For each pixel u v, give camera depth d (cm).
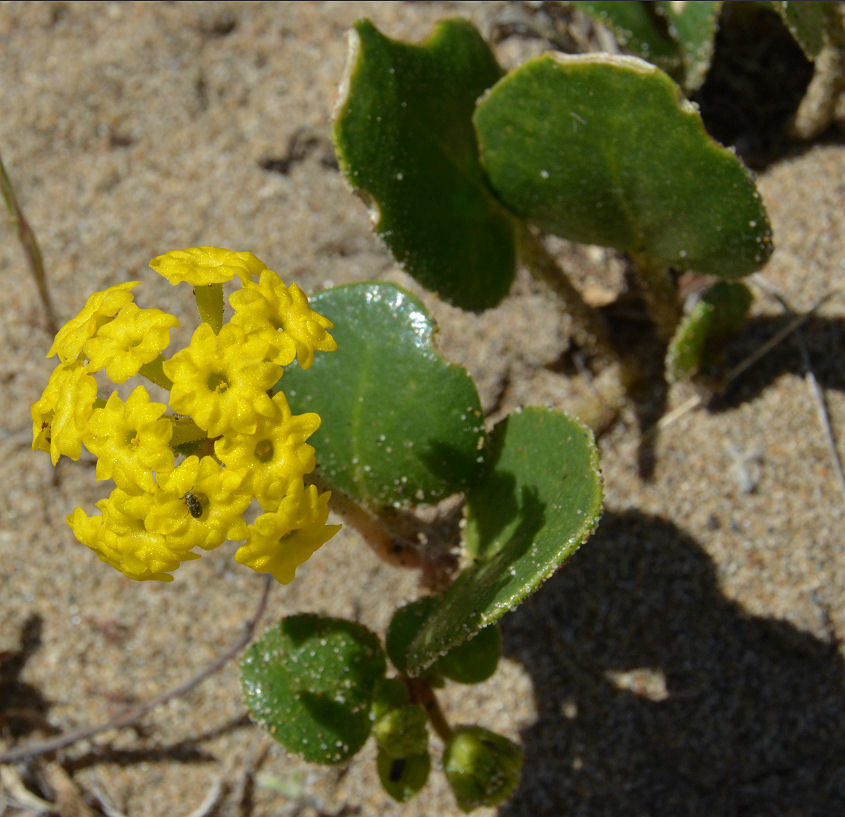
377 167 23
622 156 23
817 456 26
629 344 27
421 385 22
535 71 22
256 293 19
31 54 30
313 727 22
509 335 27
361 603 26
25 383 28
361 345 22
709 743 25
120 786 26
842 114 28
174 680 26
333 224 28
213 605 26
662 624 25
